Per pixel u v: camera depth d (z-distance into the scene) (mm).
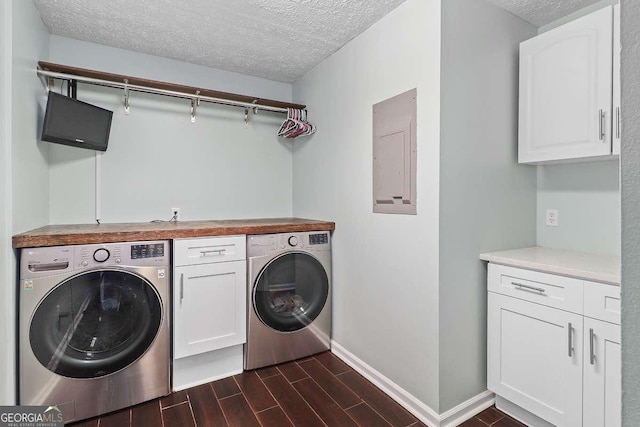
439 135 1689
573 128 1723
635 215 444
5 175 1519
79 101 2094
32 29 1878
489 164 1906
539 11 1959
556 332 1559
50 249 1676
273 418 1789
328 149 2645
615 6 1570
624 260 456
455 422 1748
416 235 1833
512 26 1992
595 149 1639
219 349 2201
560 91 1776
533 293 1649
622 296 459
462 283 1796
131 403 1878
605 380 1393
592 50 1643
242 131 3008
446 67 1698
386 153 2033
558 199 2076
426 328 1772
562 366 1536
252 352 2281
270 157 3146
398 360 1958
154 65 2611
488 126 1894
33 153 1901
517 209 2062
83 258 1749
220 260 2158
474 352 1852
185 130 2752
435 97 1705
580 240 1975
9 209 1546
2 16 1491
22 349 1622
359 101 2270
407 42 1869
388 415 1819
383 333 2072
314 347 2529
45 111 2014
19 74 1666
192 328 2074
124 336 1871
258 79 3062
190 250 2059
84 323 1772
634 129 444
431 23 1722
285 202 3227
